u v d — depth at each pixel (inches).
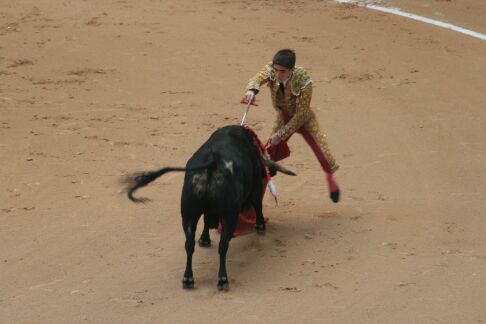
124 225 873.5
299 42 1711.4
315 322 661.9
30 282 744.3
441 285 727.7
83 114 1268.5
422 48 1689.2
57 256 798.5
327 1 2101.4
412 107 1332.4
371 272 758.5
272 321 664.4
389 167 1063.0
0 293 722.8
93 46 1638.8
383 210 918.4
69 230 860.0
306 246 820.6
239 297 710.5
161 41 1688.0
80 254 803.4
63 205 928.9
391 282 735.7
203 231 816.9
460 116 1285.7
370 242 828.0
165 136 1178.6
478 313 674.8
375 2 2091.5
